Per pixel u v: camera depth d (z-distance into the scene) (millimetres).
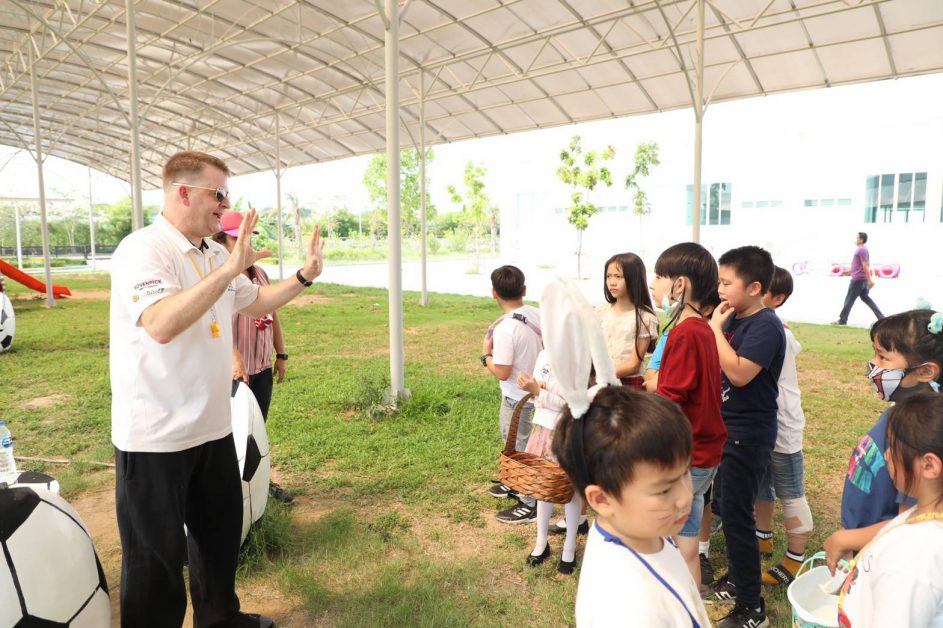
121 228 46938
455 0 10859
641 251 26125
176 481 2209
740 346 2453
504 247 32250
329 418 5727
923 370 1919
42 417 5930
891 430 1454
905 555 1317
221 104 20000
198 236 2297
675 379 2299
